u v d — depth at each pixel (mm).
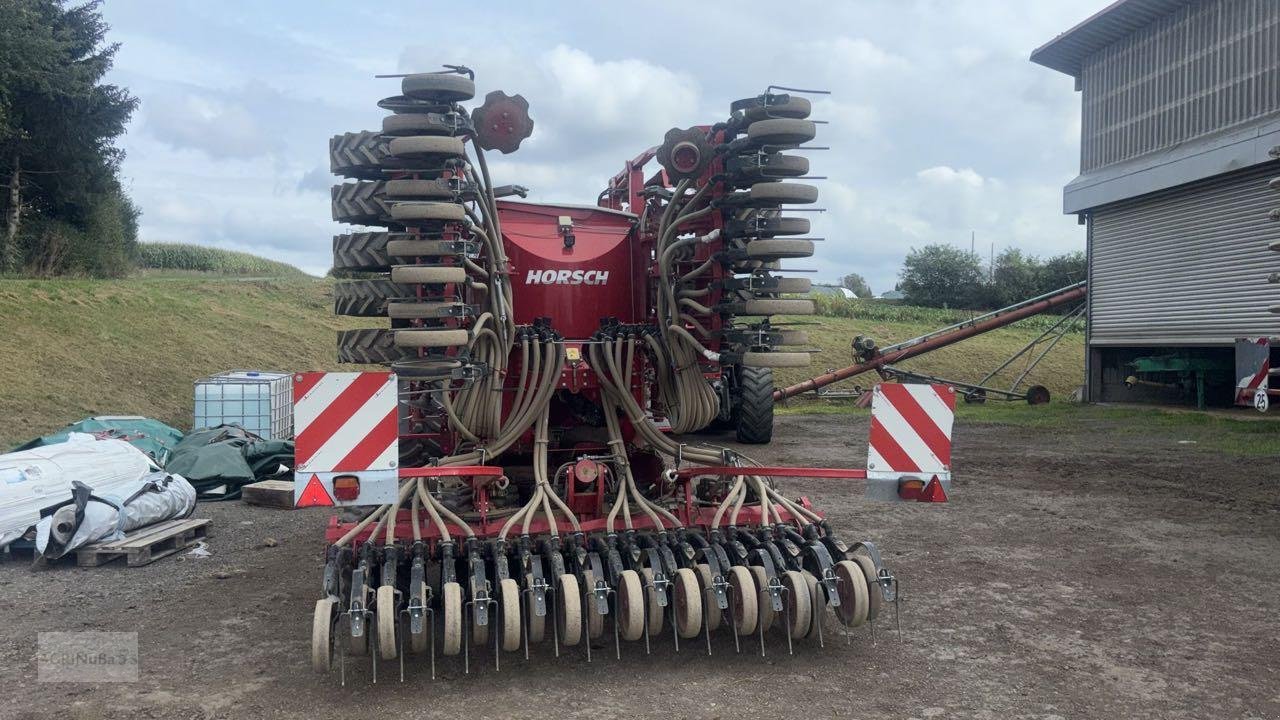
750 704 4078
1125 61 18641
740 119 4996
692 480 5711
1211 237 16719
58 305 16203
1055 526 7656
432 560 4824
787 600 4664
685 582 4535
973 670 4488
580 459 5199
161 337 16703
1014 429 14719
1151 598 5645
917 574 6230
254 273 41125
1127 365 19141
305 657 4730
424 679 4398
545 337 5359
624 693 4207
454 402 5254
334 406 4199
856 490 9578
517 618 4328
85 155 25812
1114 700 4121
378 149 5125
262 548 7246
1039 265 45344
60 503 7004
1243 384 12312
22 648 4895
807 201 4969
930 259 44969
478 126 5016
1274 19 15133
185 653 4805
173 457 9797
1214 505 8398
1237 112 15891
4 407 11906
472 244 4805
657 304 5594
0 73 22547
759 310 4934
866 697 4156
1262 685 4281
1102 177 18953
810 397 21125
